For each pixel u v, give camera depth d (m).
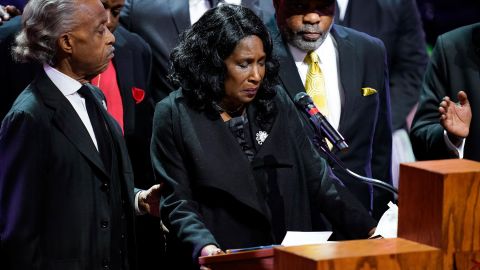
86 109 9.13
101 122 9.26
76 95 9.06
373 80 11.85
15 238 8.29
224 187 8.89
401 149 14.55
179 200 8.88
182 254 8.98
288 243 8.20
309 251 5.68
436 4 20.70
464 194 5.71
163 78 12.76
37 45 8.80
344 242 5.94
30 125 8.46
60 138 8.66
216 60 8.93
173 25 12.95
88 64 8.91
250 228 9.06
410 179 6.01
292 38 11.34
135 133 11.81
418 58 14.73
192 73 9.05
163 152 9.13
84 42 8.80
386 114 12.10
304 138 9.52
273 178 9.19
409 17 14.67
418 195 5.93
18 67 10.96
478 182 5.72
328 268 5.44
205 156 8.95
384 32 14.40
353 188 11.38
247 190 8.95
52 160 8.60
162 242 12.02
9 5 13.01
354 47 11.85
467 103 10.75
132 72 12.00
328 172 9.54
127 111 11.80
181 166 9.06
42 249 8.52
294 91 11.19
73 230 8.61
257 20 9.07
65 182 8.62
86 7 8.80
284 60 11.30
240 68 8.91
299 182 9.38
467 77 11.46
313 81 11.52
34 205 8.37
